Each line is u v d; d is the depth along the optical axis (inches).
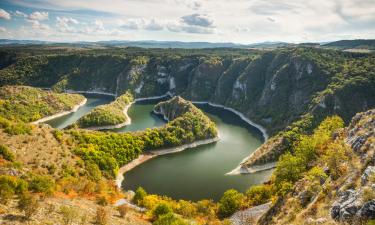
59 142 4512.8
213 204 3752.5
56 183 2938.0
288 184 2669.8
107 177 4571.9
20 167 3125.0
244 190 4670.3
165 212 2517.2
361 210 1382.9
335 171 2050.9
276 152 5738.2
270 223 2290.8
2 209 1663.4
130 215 2391.7
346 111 7716.5
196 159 6112.2
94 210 2175.2
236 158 6195.9
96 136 5452.8
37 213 1734.7
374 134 2107.5
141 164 5762.8
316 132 4178.2
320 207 1824.6
